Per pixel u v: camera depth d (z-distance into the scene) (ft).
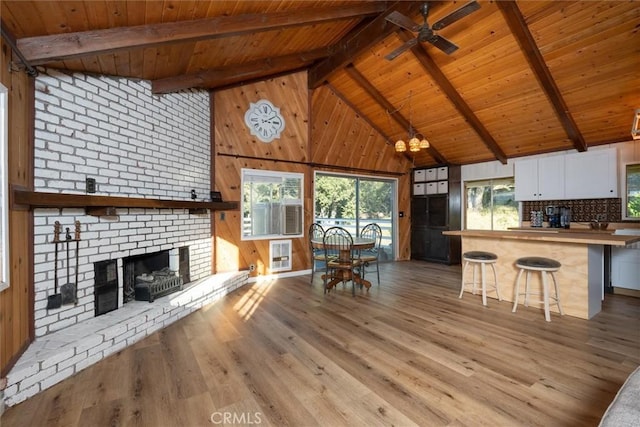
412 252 23.15
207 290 11.96
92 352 7.33
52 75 7.75
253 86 15.93
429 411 5.58
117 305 9.46
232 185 15.21
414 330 9.30
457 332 9.12
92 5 6.66
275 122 16.61
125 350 8.07
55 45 7.03
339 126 19.65
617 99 12.88
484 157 19.81
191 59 11.07
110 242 9.21
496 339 8.60
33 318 7.18
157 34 8.33
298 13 10.77
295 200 17.33
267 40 12.41
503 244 12.30
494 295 12.62
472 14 11.75
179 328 9.57
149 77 10.75
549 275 10.93
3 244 5.91
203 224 13.99
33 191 7.13
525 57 12.55
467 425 5.22
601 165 14.55
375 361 7.41
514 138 17.29
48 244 7.57
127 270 10.53
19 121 6.73
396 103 18.20
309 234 16.48
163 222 11.46
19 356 6.41
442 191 21.27
